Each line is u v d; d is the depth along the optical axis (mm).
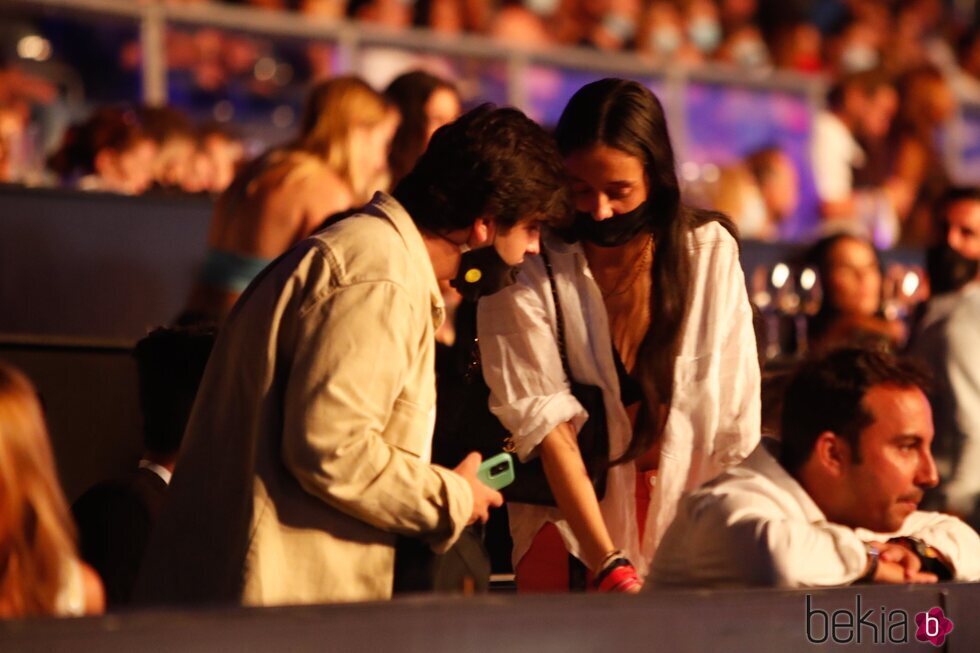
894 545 6191
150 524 6840
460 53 15086
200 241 10812
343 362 5477
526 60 15359
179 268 10734
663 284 6621
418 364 5746
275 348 5598
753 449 6230
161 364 7207
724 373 6723
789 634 5414
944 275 10438
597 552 6605
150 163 12469
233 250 9570
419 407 5734
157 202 10664
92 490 6934
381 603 4723
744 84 16266
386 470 5531
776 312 11133
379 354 5516
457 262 5895
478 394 6938
